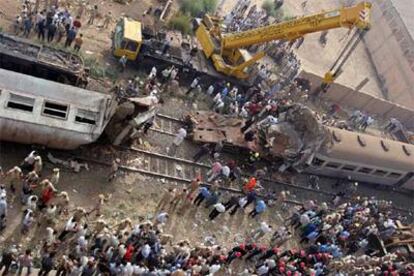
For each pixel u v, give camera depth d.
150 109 25.39
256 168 30.14
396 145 33.97
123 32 29.69
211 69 32.84
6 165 22.78
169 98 30.64
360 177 33.22
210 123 29.64
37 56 24.86
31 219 20.47
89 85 26.94
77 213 21.03
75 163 24.27
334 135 31.30
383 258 26.81
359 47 49.53
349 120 38.28
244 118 31.45
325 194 31.66
